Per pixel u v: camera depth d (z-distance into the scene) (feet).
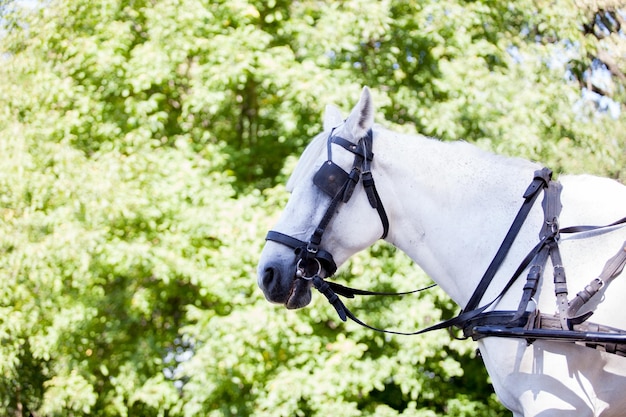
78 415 24.49
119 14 22.72
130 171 20.52
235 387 21.48
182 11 21.03
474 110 21.20
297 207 9.87
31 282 22.67
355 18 20.65
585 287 8.63
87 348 23.91
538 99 21.13
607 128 22.85
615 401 8.83
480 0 22.93
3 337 22.81
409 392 23.21
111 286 23.90
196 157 22.30
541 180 9.31
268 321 19.74
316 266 9.85
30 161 20.92
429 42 22.40
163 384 21.85
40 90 21.39
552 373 8.67
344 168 9.78
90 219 20.29
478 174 9.72
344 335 21.13
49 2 23.04
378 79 22.04
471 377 23.57
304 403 22.40
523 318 8.74
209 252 20.99
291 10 22.89
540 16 22.89
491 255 9.37
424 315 19.79
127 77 21.61
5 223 21.61
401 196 9.88
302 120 22.18
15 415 28.84
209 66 21.17
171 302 24.27
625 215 9.02
